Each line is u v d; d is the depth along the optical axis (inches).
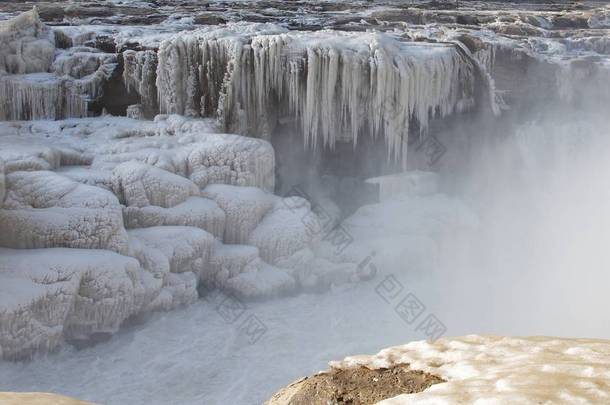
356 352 392.8
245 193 472.1
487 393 123.4
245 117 530.9
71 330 374.9
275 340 401.4
